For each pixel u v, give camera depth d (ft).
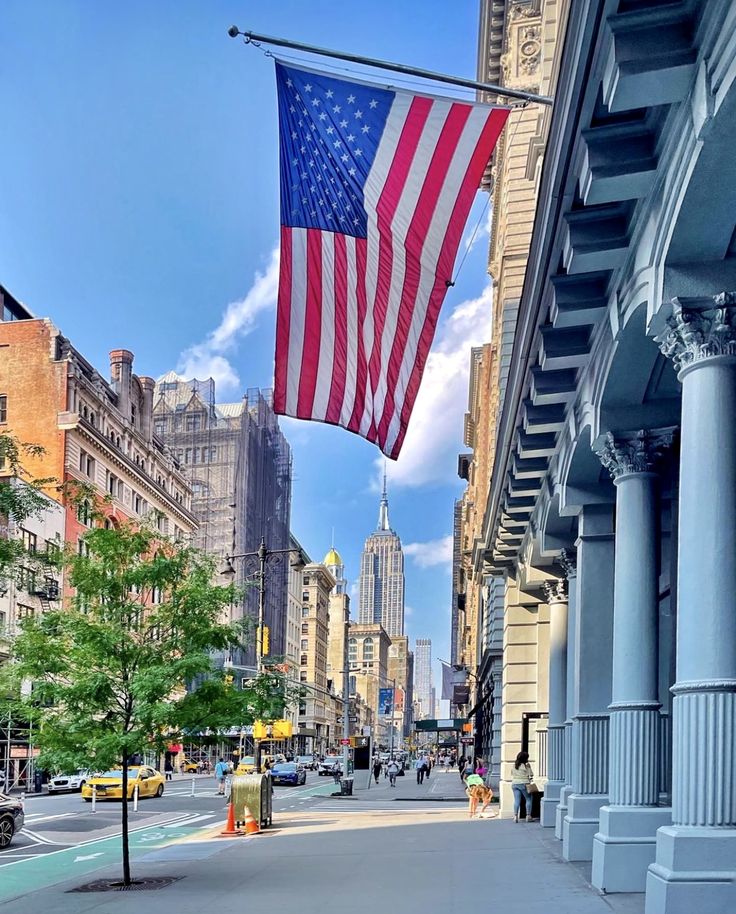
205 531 343.67
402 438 43.47
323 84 41.16
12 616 173.06
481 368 182.60
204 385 371.56
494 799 122.72
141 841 83.61
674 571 51.24
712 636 31.17
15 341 234.17
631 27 28.50
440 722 268.82
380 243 42.09
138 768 146.51
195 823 103.04
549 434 60.13
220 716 56.03
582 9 29.78
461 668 255.91
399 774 289.33
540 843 64.18
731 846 30.50
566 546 68.44
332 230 42.14
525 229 119.03
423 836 73.82
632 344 40.19
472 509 230.48
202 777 255.91
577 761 54.39
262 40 39.34
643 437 44.91
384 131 40.93
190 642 56.85
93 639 55.11
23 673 54.24
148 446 283.38
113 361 278.46
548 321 47.09
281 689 63.21
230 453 352.49
